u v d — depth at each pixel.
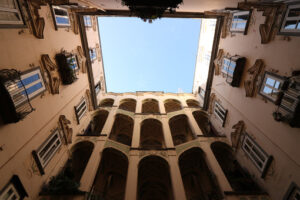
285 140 8.41
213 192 11.25
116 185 15.05
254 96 10.96
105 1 11.16
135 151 13.54
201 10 13.87
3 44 7.09
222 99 15.29
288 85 7.74
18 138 7.97
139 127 16.30
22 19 8.27
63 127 12.02
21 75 7.89
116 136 19.41
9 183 7.35
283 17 8.57
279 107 8.62
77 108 14.80
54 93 11.02
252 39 11.11
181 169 16.11
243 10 11.37
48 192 9.35
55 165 11.08
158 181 15.36
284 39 8.50
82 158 15.47
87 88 16.97
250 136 11.20
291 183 7.88
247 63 11.55
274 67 9.09
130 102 22.02
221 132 15.28
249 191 9.78
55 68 11.12
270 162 9.35
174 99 21.81
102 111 18.77
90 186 10.77
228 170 13.81
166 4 7.07
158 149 13.75
